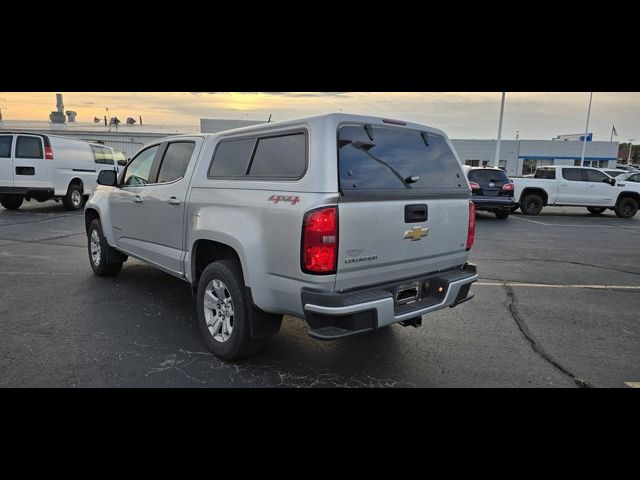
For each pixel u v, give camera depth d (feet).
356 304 9.57
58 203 51.67
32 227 34.78
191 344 13.30
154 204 15.19
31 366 11.69
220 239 11.78
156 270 21.76
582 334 15.19
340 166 9.87
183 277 14.29
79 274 20.83
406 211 10.92
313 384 11.29
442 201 11.98
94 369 11.62
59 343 13.14
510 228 42.24
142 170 16.69
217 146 13.10
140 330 14.25
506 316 16.81
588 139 162.20
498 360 12.94
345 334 9.59
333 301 9.51
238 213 11.44
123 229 17.71
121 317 15.34
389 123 11.25
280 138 10.97
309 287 9.80
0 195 44.19
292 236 9.95
